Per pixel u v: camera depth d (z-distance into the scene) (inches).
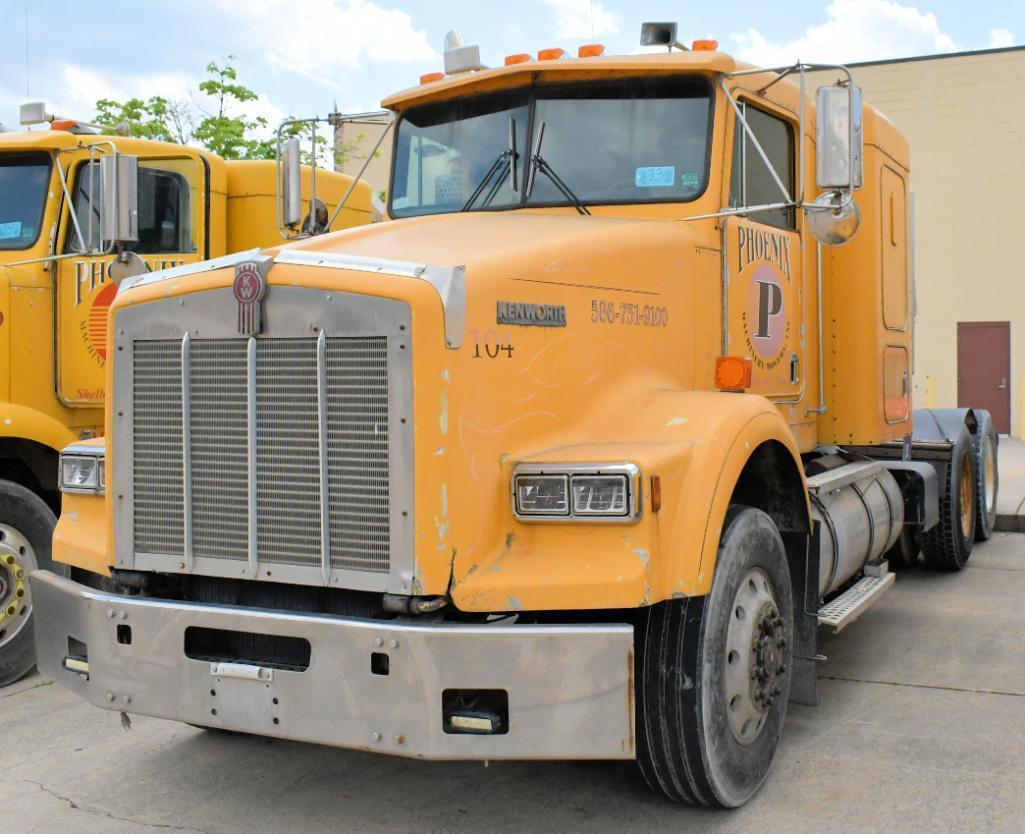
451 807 157.4
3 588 224.7
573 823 150.8
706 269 183.5
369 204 308.3
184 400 142.6
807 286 225.5
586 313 154.5
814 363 231.1
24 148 245.9
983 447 357.1
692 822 150.0
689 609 144.3
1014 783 161.3
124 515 150.3
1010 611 271.4
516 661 126.0
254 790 165.5
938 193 803.4
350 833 149.1
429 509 127.9
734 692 151.4
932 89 799.7
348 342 131.3
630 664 127.3
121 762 178.4
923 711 194.9
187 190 262.2
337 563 133.2
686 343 177.5
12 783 169.3
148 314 146.7
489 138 201.8
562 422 148.3
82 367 248.7
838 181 165.9
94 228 248.5
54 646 157.3
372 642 127.4
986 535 366.3
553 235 159.3
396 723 127.0
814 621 178.1
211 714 138.6
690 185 186.9
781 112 212.1
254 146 616.4
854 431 238.1
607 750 127.0
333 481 132.8
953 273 804.0
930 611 272.5
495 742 126.4
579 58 194.7
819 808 153.6
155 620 142.0
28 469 250.2
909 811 151.9
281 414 135.9
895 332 258.5
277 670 133.7
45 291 243.8
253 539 138.2
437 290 129.5
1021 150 781.3
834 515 210.4
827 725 188.1
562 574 129.6
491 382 136.2
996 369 798.5
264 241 277.9
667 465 136.6
